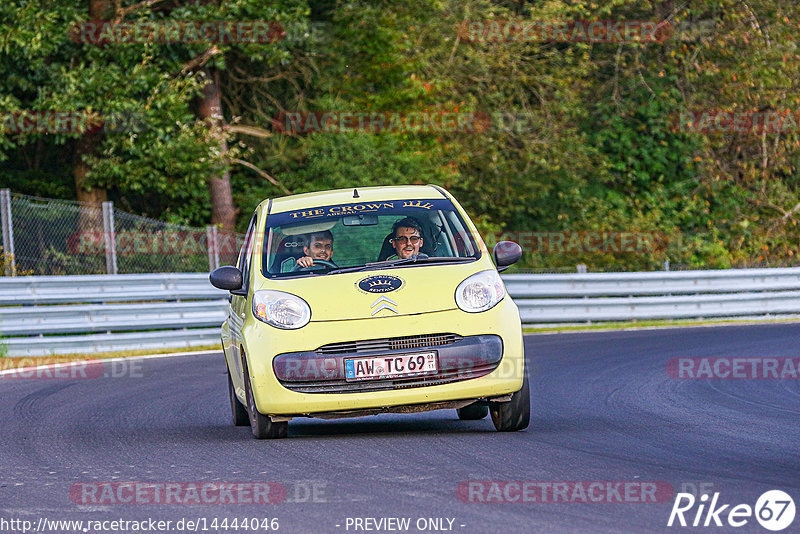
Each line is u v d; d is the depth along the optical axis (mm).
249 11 83000
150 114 79688
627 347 54500
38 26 77625
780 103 117688
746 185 123375
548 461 22781
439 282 27000
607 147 120875
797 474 20969
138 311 60375
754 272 76625
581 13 111438
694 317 74375
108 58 82938
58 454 26594
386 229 29438
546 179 111062
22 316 56281
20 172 90188
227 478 22094
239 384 29297
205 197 91000
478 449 24531
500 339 26406
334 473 22062
